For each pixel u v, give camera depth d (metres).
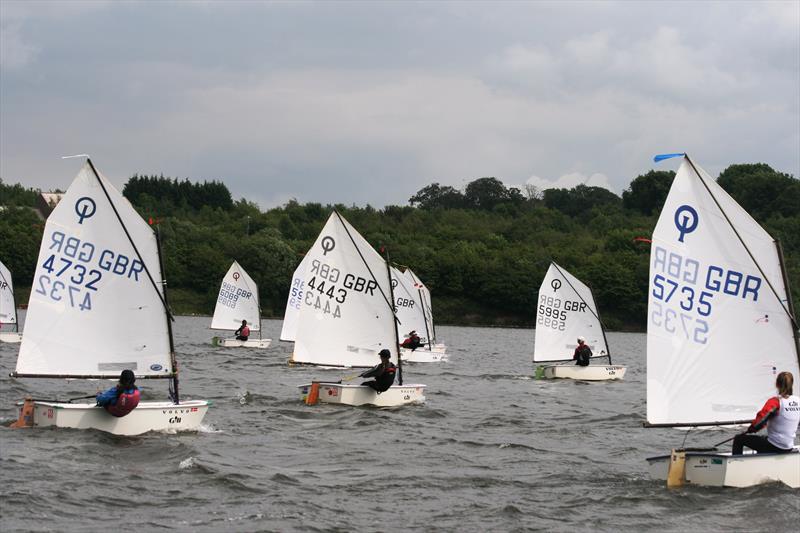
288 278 126.88
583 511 18.55
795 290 104.50
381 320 35.22
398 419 30.34
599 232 178.62
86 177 25.27
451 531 17.11
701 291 20.55
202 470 20.91
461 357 66.88
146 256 25.58
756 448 19.56
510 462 23.66
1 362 46.44
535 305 130.62
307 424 28.69
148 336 25.61
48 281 25.08
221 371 46.97
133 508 17.81
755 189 167.50
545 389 43.62
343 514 18.05
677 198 20.62
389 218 179.88
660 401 20.48
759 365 20.41
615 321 123.88
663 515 18.17
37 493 18.22
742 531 17.11
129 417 24.50
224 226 158.00
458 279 132.38
